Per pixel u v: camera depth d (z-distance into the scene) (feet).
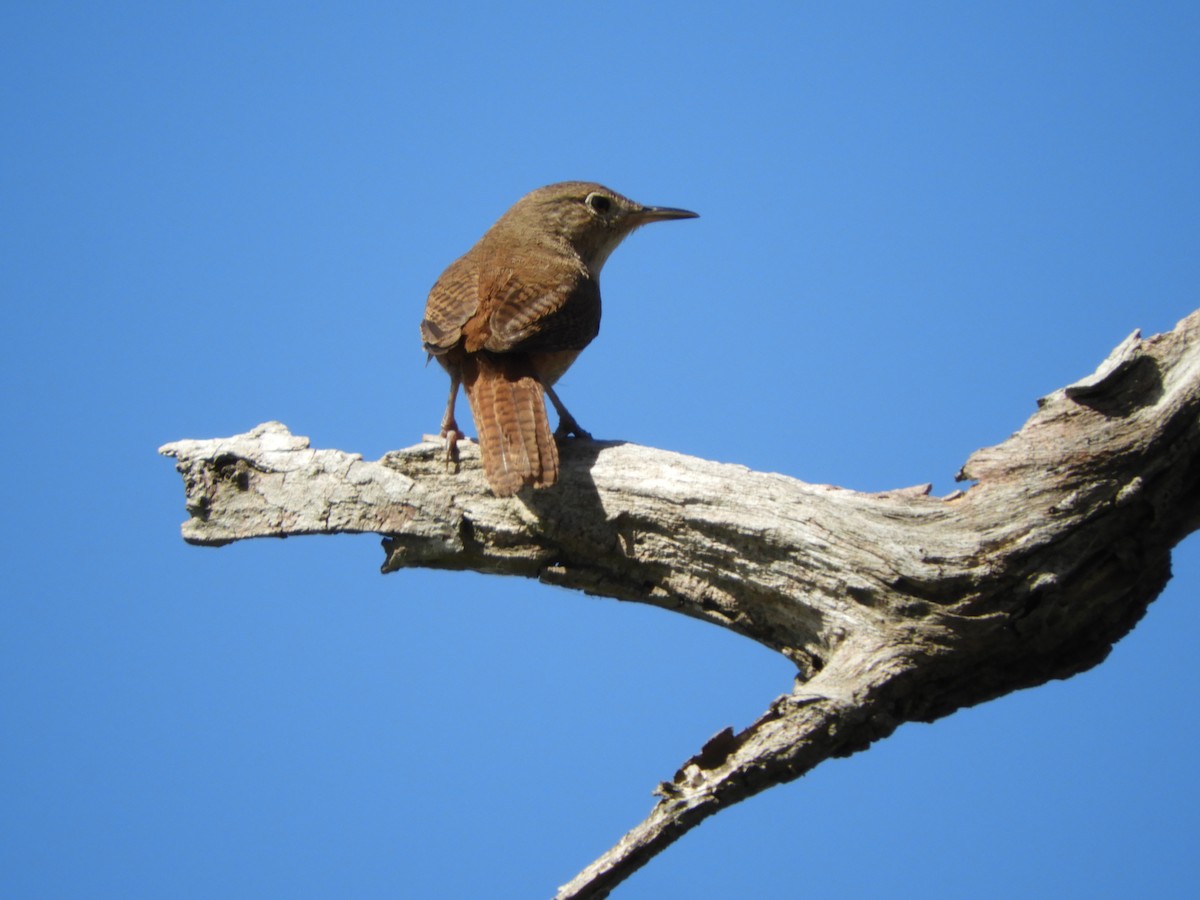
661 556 36.52
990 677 34.96
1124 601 35.09
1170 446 33.96
